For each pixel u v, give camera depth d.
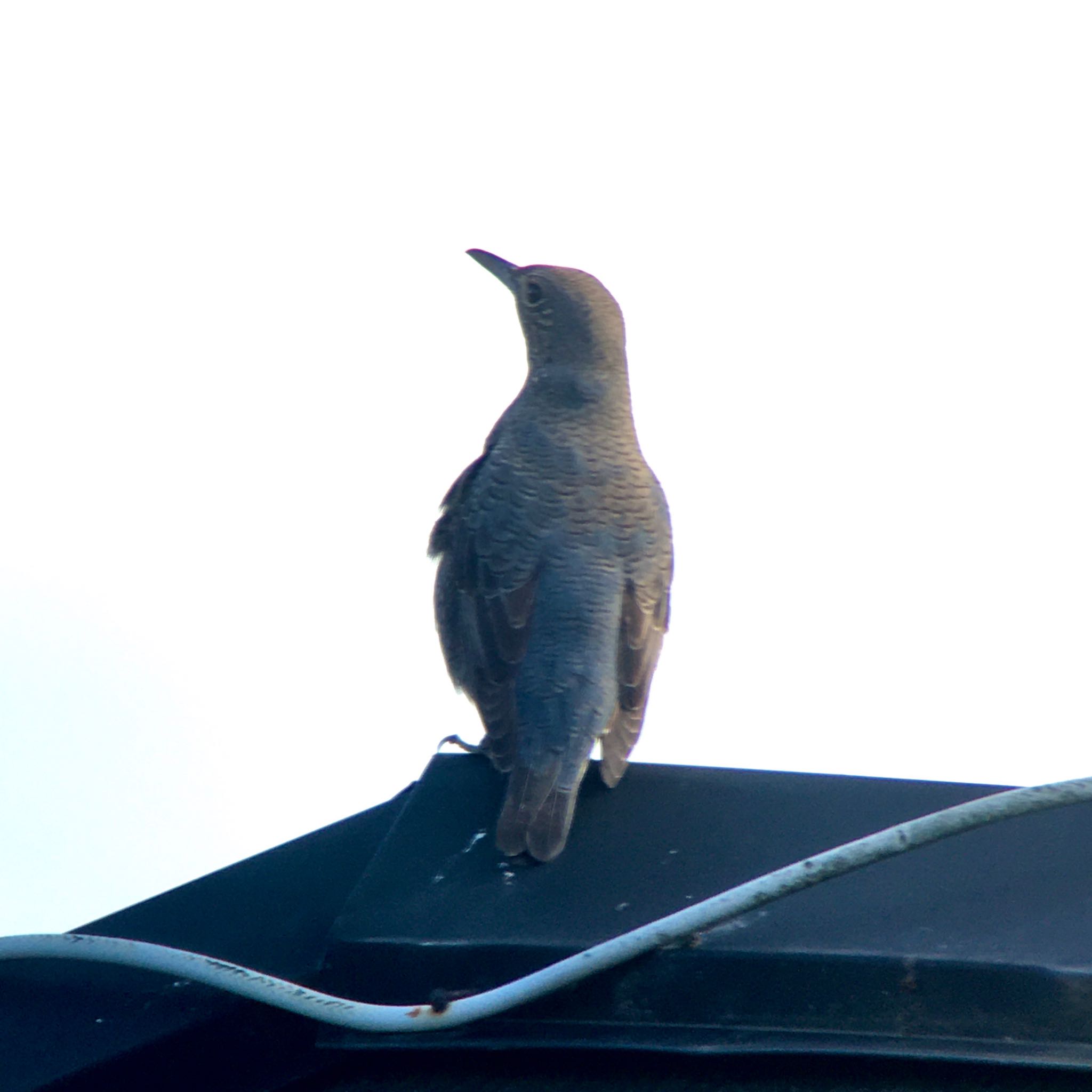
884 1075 7.87
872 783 9.53
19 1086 8.81
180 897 9.62
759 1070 7.95
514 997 7.45
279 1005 7.73
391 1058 8.27
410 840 9.20
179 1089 8.84
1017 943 7.95
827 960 7.85
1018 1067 7.68
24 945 8.52
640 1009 7.91
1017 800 7.30
